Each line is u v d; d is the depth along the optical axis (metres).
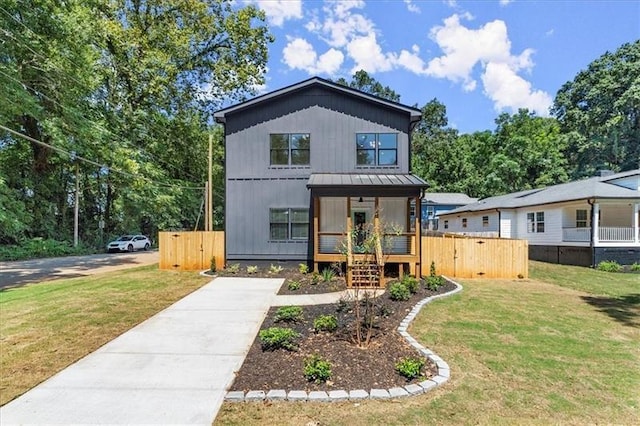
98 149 21.33
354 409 4.10
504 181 43.19
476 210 26.95
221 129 33.03
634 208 17.78
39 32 17.66
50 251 24.66
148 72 23.42
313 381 4.70
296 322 7.39
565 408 4.17
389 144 14.87
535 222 21.97
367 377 4.81
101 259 22.59
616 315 8.43
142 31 23.92
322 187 12.75
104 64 23.38
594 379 4.92
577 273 15.65
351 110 14.91
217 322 7.56
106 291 10.70
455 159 49.00
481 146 49.81
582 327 7.38
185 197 29.50
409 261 12.76
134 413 4.00
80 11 19.91
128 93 24.47
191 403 4.21
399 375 4.87
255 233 14.88
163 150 26.42
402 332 6.72
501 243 14.30
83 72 19.78
